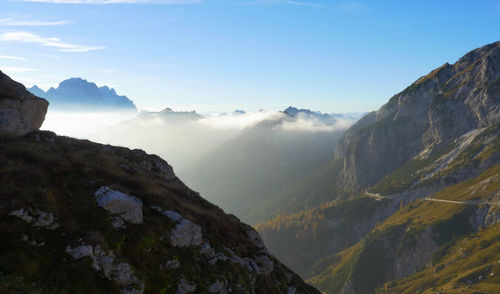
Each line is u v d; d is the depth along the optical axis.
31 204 17.45
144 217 22.77
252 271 26.52
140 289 17.78
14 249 15.17
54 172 22.22
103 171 26.62
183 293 19.72
